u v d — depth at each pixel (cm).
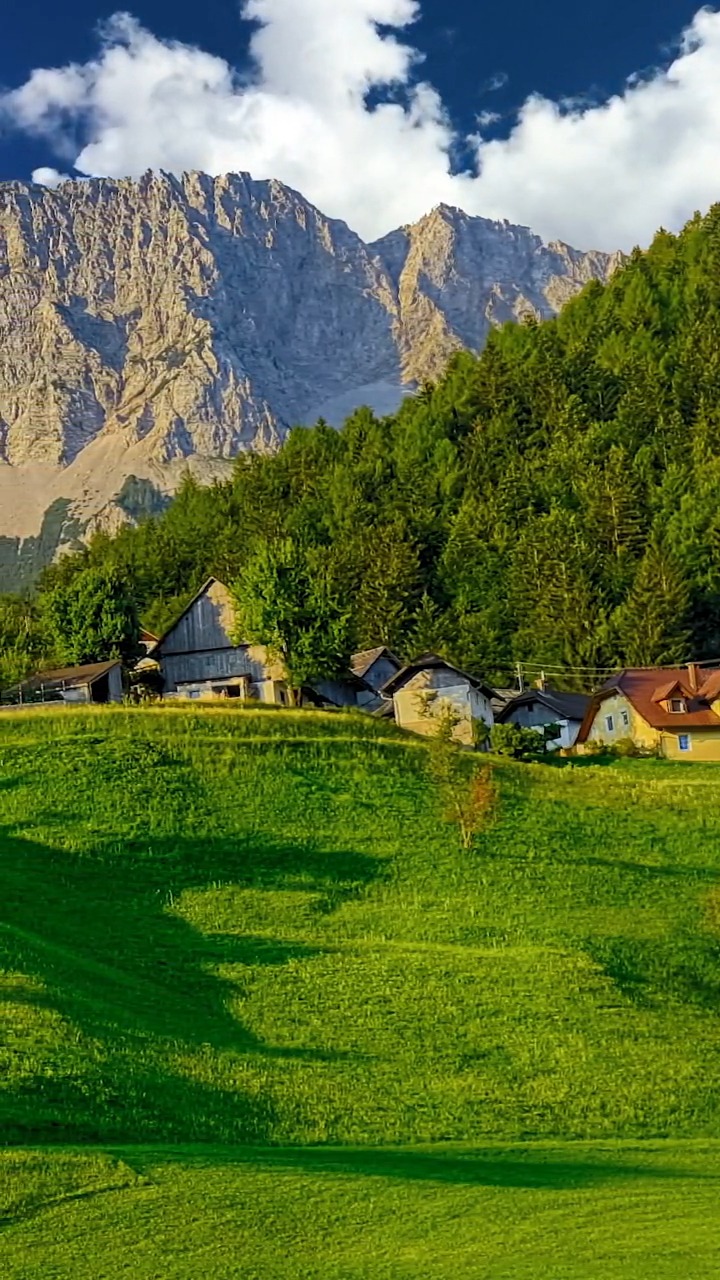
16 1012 4169
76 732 8388
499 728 10694
